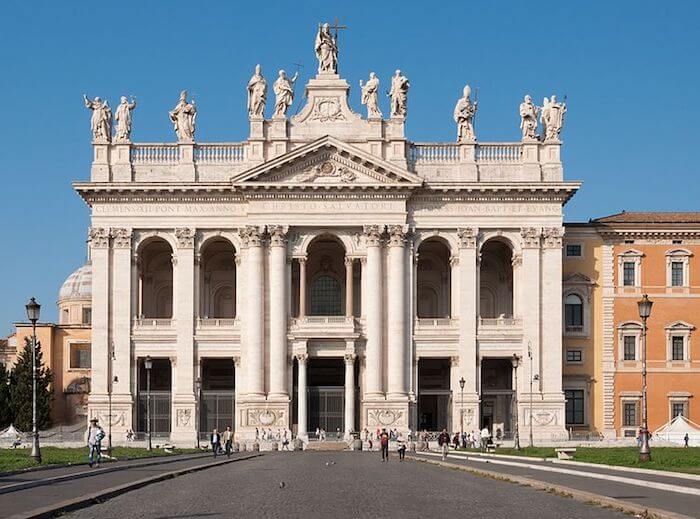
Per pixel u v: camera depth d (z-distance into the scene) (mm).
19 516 27797
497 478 48031
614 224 106562
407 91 103938
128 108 104312
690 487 38000
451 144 104000
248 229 102188
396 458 75188
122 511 31422
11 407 119188
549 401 101688
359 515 30344
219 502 34469
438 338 102500
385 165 101125
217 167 103812
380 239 102250
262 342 101562
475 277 102812
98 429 58094
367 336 101750
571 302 106625
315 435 101000
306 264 106625
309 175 102000
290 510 31781
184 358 102500
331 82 103938
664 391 106062
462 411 101500
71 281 150375
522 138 104438
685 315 106562
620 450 73125
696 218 108812
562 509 32094
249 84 103625
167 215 103438
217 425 103875
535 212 103562
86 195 102812
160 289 111562
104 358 102250
